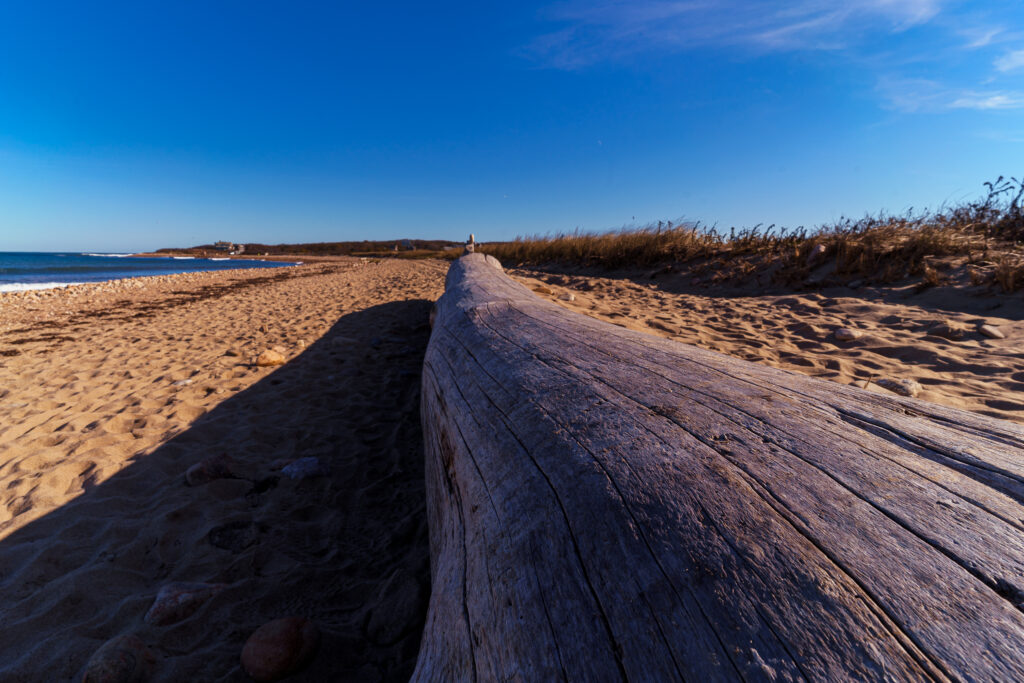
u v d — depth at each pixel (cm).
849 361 362
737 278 761
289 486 256
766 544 73
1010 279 472
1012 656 53
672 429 109
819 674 56
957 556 67
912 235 667
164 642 156
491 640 87
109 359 527
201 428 320
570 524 90
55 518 216
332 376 445
